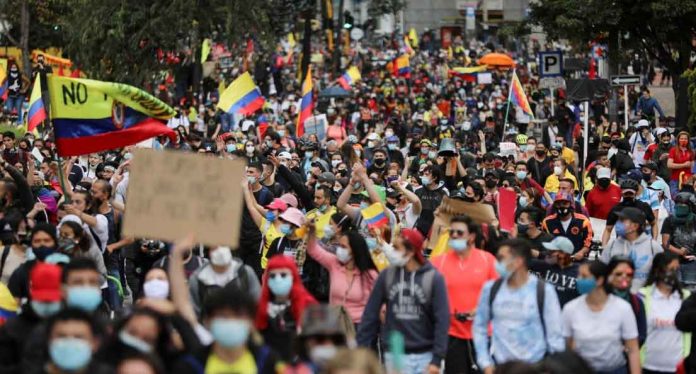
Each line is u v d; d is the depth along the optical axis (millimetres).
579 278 30312
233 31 115062
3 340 26062
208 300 23203
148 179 27656
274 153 62781
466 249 32531
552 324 29375
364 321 30203
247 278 30562
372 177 53875
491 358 31125
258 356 23672
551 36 105312
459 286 32250
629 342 30000
